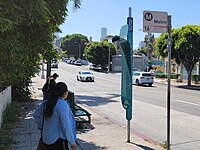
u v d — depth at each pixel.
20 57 5.11
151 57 88.81
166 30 6.87
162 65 67.31
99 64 81.06
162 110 16.33
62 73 62.22
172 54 39.06
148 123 12.45
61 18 6.90
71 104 10.95
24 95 17.81
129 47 8.26
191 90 32.91
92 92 28.00
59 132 4.40
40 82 39.16
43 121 4.50
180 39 36.84
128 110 8.57
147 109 16.75
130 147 8.05
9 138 8.49
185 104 19.17
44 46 6.68
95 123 11.63
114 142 8.57
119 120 13.21
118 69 81.06
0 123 9.50
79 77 44.22
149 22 6.77
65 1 6.85
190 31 36.12
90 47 81.25
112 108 17.20
